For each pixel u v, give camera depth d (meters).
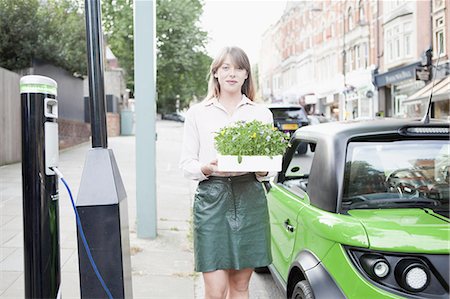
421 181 2.98
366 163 2.96
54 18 15.45
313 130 3.55
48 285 2.39
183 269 4.84
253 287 4.43
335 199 2.84
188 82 26.83
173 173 12.42
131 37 22.86
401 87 23.72
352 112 30.62
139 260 5.09
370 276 2.38
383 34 25.31
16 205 7.36
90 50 2.40
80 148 18.47
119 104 32.41
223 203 2.54
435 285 2.32
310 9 39.88
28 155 2.35
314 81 40.12
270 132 2.44
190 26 24.05
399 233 2.44
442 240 2.39
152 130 5.87
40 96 2.35
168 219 7.04
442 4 18.81
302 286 2.79
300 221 3.10
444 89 16.91
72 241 5.58
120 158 15.17
